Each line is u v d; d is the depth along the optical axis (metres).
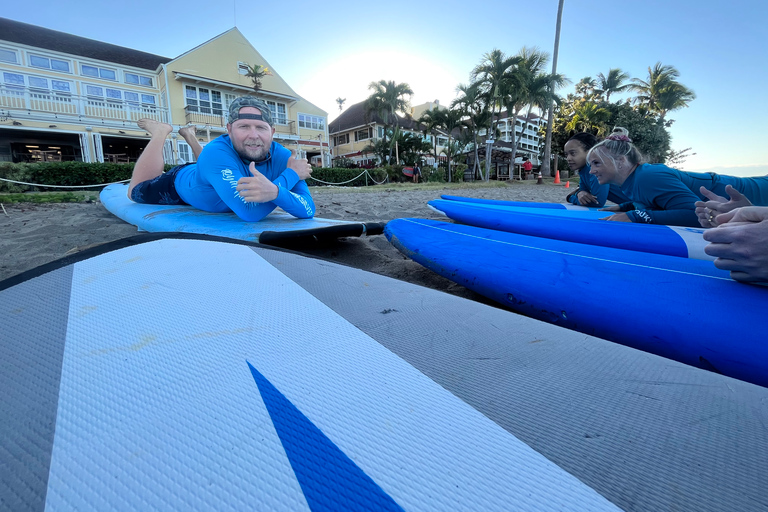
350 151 35.34
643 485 0.49
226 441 0.53
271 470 0.49
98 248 1.21
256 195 2.43
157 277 1.04
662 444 0.56
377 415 0.60
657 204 2.69
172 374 0.65
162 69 19.36
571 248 2.07
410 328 0.92
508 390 0.69
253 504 0.45
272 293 1.04
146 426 0.54
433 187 15.55
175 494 0.45
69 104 17.20
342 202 7.04
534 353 0.84
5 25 17.69
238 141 2.66
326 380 0.68
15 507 0.42
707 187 2.56
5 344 0.72
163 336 0.77
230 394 0.62
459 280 1.80
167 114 19.28
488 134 24.22
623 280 1.51
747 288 1.32
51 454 0.49
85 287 0.96
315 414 0.59
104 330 0.78
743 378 1.03
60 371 0.65
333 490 0.47
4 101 15.80
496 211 3.65
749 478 0.50
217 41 20.67
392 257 2.84
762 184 2.48
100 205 6.20
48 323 0.79
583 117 24.61
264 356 0.73
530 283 1.56
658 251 2.17
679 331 1.16
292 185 2.99
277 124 23.55
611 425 0.60
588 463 0.52
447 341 0.87
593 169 2.81
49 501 0.43
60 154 19.41
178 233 1.45
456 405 0.64
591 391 0.70
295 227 2.50
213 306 0.92
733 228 1.29
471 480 0.49
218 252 1.31
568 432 0.58
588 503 0.46
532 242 2.20
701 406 0.66
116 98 18.97
